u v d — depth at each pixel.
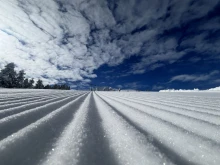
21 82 50.69
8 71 45.88
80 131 1.55
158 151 1.13
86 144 1.21
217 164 0.96
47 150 1.04
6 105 2.80
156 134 1.54
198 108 3.51
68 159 0.93
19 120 1.65
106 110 3.27
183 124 1.93
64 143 1.19
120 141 1.31
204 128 1.72
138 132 1.57
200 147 1.21
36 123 1.60
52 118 1.93
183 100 6.00
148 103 4.90
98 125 1.88
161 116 2.53
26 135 1.22
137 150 1.13
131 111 3.10
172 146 1.24
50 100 4.62
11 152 0.94
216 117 2.36
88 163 0.90
